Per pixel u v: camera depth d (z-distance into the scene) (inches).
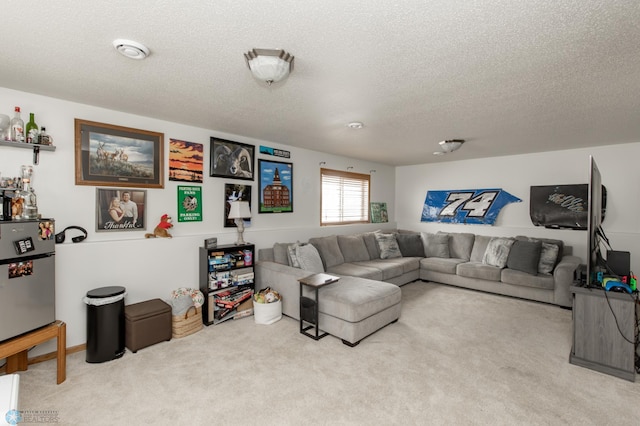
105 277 109.6
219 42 65.9
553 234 185.6
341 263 179.6
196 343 110.3
